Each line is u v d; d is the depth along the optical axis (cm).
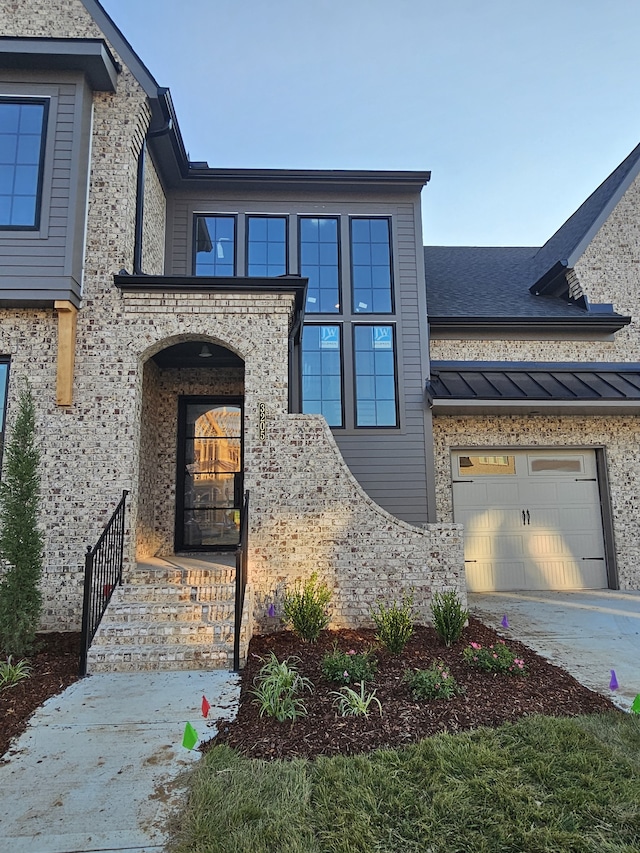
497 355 1016
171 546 820
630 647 575
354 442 912
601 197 1177
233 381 866
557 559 950
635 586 935
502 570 939
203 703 377
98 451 644
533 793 282
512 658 470
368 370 944
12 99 681
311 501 655
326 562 645
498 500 955
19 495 534
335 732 356
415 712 384
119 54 736
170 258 937
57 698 429
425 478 906
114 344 668
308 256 968
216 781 294
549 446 959
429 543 653
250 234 964
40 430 645
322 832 252
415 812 266
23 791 298
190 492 853
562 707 402
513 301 1102
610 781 294
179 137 848
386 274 974
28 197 664
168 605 562
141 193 785
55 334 666
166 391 859
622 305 1059
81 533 627
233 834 249
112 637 521
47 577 618
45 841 253
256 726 368
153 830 262
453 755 318
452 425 956
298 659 501
